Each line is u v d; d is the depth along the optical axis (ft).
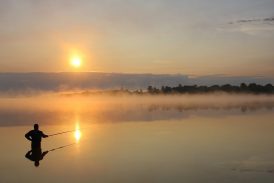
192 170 58.85
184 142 86.94
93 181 53.47
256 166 60.70
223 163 63.21
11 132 113.09
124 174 57.00
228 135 98.17
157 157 69.31
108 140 92.99
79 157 70.79
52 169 61.05
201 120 148.46
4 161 67.82
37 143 79.05
